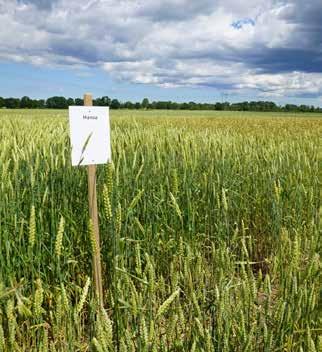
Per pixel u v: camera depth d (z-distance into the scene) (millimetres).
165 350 1658
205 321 1771
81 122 2641
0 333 1630
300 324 1827
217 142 6051
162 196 3547
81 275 3191
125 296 1908
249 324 1756
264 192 4691
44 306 2662
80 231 3277
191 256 2365
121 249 2510
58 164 3533
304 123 20766
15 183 3016
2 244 2664
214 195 4031
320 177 5176
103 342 1494
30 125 9609
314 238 2430
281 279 2020
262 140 8078
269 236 4195
